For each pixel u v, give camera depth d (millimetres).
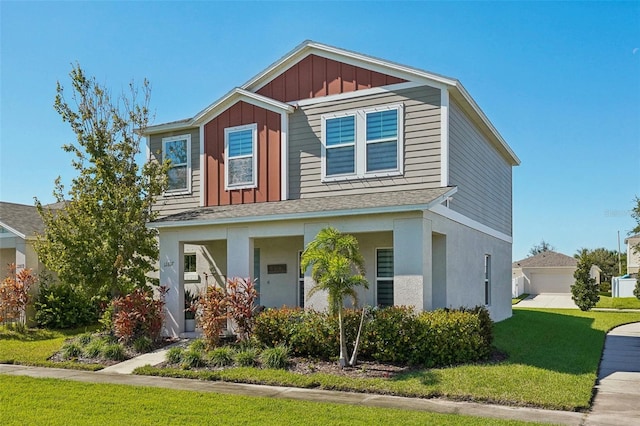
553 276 49188
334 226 12430
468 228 15406
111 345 12734
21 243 17828
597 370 10867
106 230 14367
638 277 34781
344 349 10414
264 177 15375
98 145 15211
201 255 16750
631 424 6895
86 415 7277
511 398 7988
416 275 11398
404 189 13578
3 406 7809
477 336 10930
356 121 14305
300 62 15281
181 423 6852
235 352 11414
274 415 7180
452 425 6660
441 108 13398
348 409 7492
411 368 10180
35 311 17281
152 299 14133
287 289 15461
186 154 16906
